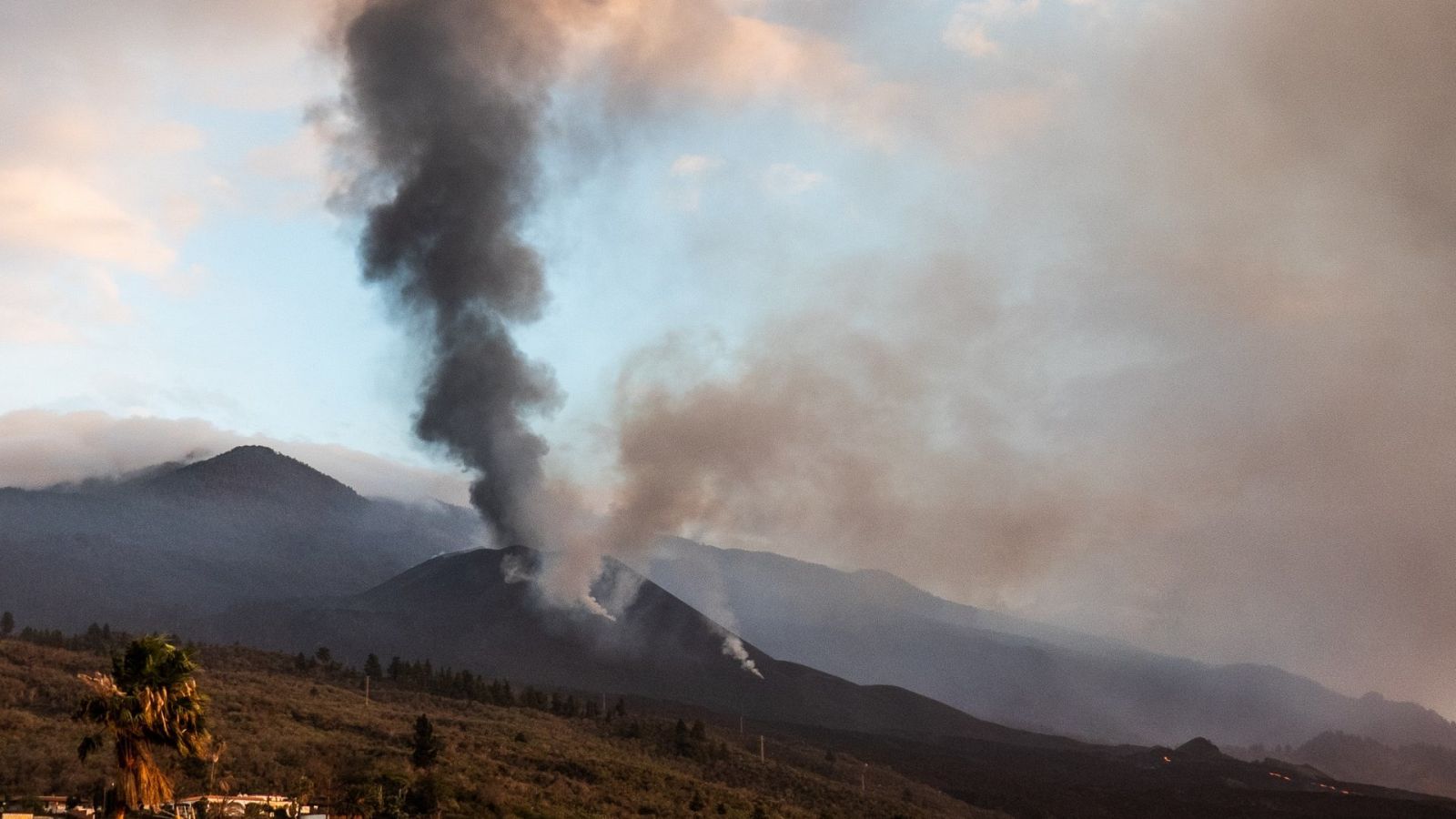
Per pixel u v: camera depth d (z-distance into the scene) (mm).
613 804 136500
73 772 101875
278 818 102062
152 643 59969
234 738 130000
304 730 148500
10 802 91562
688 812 140375
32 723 121875
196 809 98312
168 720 59219
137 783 58781
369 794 111500
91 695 58219
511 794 128750
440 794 118312
